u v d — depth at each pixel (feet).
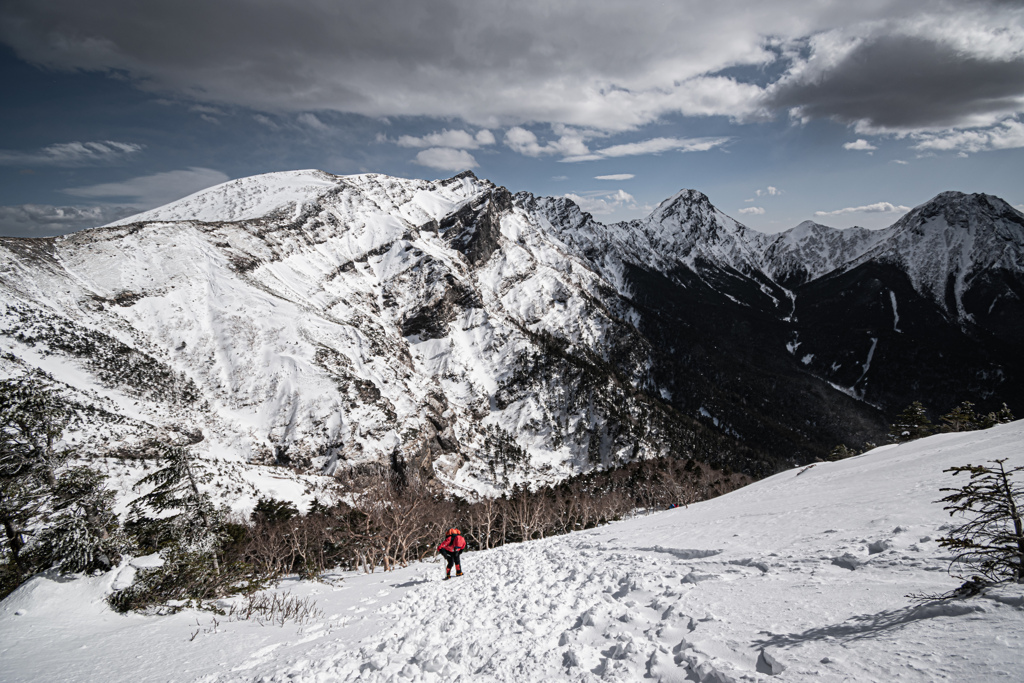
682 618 16.63
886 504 27.30
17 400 56.70
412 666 17.60
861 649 10.99
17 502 54.03
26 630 40.86
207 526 74.18
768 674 11.03
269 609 46.65
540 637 18.74
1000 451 33.47
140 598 49.49
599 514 190.39
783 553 22.33
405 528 125.90
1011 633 9.94
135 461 217.77
